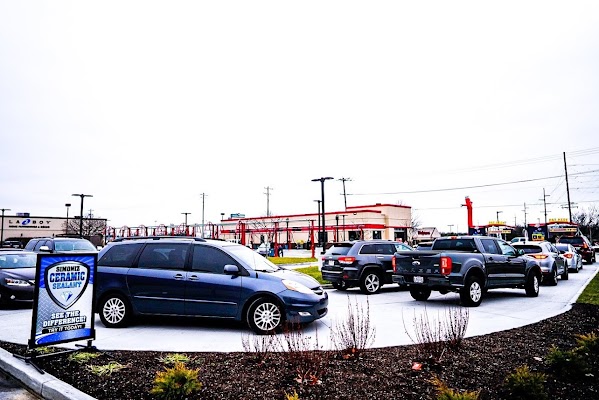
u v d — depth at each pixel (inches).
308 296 308.7
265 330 299.6
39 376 197.5
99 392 178.5
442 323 325.7
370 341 268.7
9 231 2684.5
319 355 218.7
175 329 319.6
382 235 2488.9
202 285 312.8
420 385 181.9
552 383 187.3
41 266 221.9
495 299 480.1
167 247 334.6
